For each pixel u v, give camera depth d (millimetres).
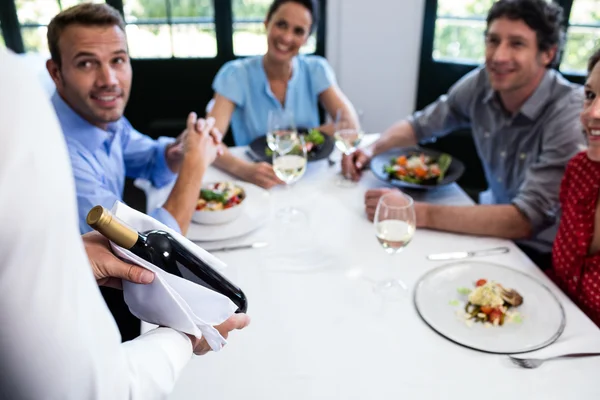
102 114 1252
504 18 1379
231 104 1978
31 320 378
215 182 1406
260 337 864
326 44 3127
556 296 950
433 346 839
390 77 3146
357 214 1317
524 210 1196
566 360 799
